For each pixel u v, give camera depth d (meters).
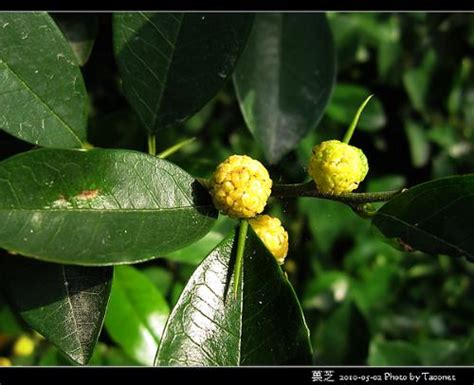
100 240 0.16
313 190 0.18
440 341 0.34
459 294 0.39
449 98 0.36
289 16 0.25
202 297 0.17
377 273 0.36
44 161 0.16
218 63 0.20
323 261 0.35
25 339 0.28
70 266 0.18
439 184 0.18
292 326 0.17
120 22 0.20
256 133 0.24
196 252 0.24
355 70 0.35
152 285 0.25
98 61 0.26
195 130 0.33
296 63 0.25
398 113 0.36
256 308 0.18
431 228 0.18
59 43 0.19
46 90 0.19
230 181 0.18
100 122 0.26
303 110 0.25
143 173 0.17
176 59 0.20
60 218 0.16
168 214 0.17
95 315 0.18
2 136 0.20
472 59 0.36
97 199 0.17
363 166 0.18
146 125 0.20
